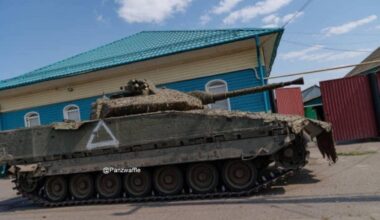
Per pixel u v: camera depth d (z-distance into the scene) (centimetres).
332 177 1054
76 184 1090
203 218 741
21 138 1125
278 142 888
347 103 1978
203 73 1823
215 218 731
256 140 909
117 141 1017
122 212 886
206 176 968
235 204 843
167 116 981
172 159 969
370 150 1547
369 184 910
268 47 1902
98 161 1041
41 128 1105
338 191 867
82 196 1079
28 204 1184
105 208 966
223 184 957
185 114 966
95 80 2053
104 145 1030
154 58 1811
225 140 934
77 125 1059
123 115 1050
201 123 948
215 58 1803
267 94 1734
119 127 1022
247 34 1680
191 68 1844
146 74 1925
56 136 1086
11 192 1498
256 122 904
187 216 772
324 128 1048
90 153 1052
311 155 1609
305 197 839
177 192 985
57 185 1102
